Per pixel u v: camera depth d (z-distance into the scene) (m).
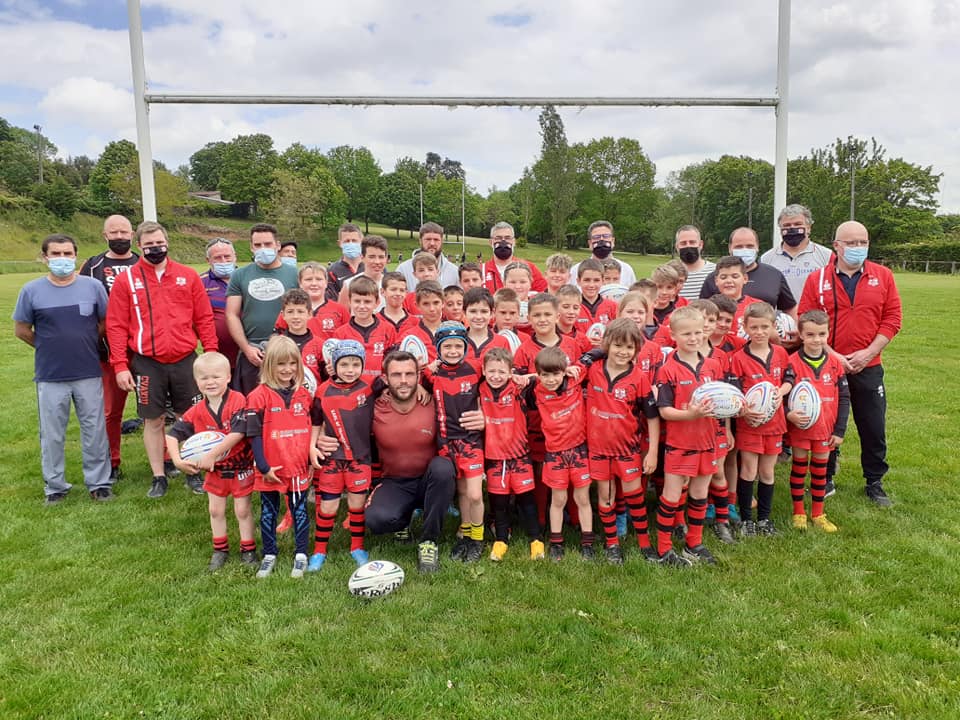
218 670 3.40
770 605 3.99
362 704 3.13
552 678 3.31
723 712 3.05
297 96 7.75
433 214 89.00
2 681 3.32
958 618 3.77
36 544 4.95
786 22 7.62
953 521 5.14
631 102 7.91
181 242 65.75
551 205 70.75
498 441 4.71
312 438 4.64
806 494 5.89
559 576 4.44
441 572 4.52
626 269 7.28
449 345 4.62
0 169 78.25
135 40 7.45
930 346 13.88
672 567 4.53
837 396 5.25
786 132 7.88
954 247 50.88
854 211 63.25
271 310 6.05
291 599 4.13
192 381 6.09
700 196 74.31
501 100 7.93
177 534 5.16
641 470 4.79
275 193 73.56
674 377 4.55
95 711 3.09
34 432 8.08
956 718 2.96
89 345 5.81
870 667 3.36
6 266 44.69
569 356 5.04
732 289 5.43
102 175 74.81
